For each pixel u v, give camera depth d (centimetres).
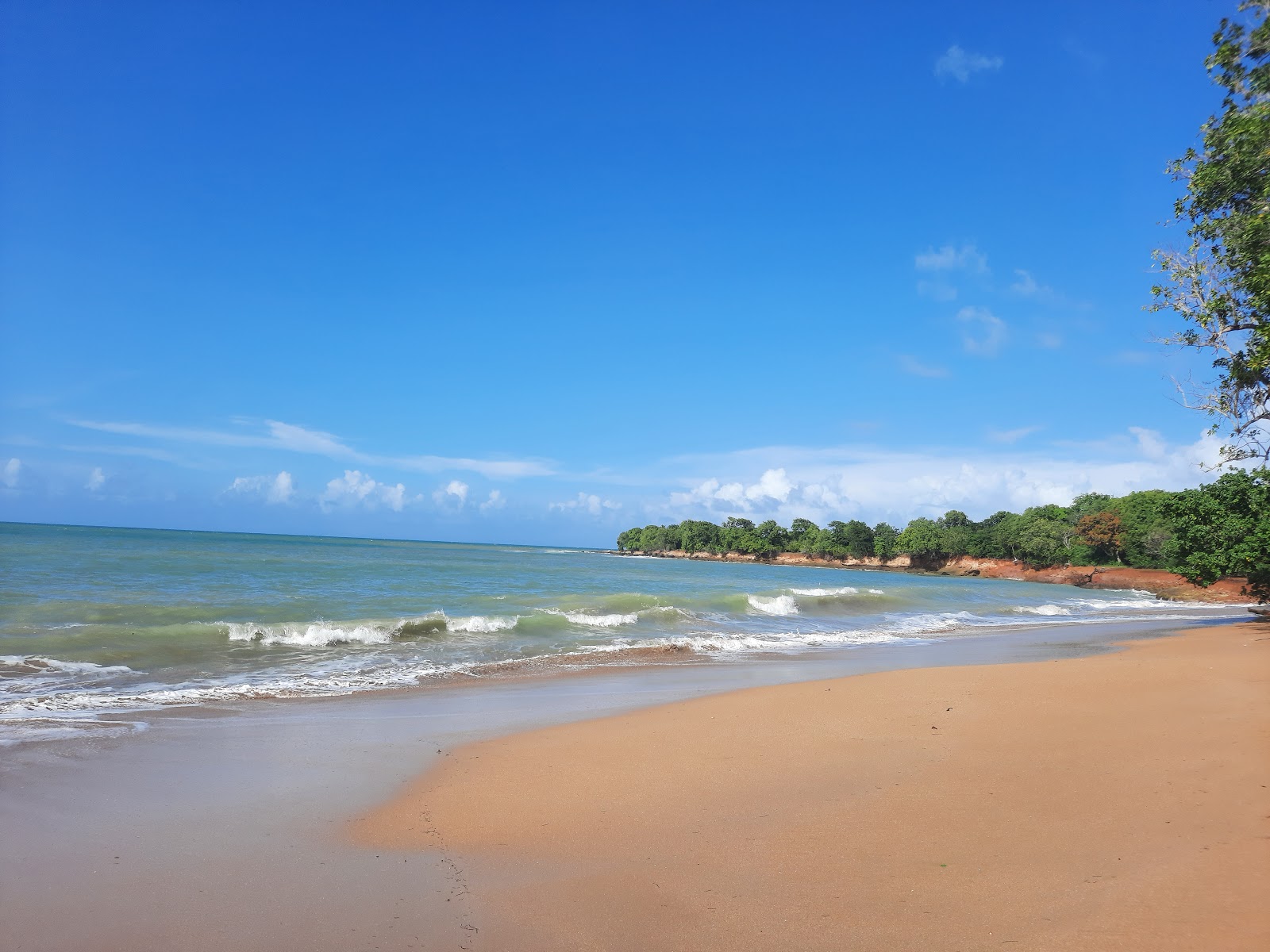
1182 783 704
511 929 469
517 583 4378
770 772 810
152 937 455
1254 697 1094
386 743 949
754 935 455
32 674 1348
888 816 659
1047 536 10706
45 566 3562
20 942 443
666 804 711
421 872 557
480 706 1214
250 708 1159
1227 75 1388
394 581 3941
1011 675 1438
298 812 686
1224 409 1509
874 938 445
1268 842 551
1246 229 1336
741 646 2100
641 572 7744
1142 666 1500
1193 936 420
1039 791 706
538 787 766
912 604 3966
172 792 736
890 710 1123
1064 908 467
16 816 652
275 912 490
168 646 1675
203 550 6694
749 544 16988
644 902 504
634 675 1574
